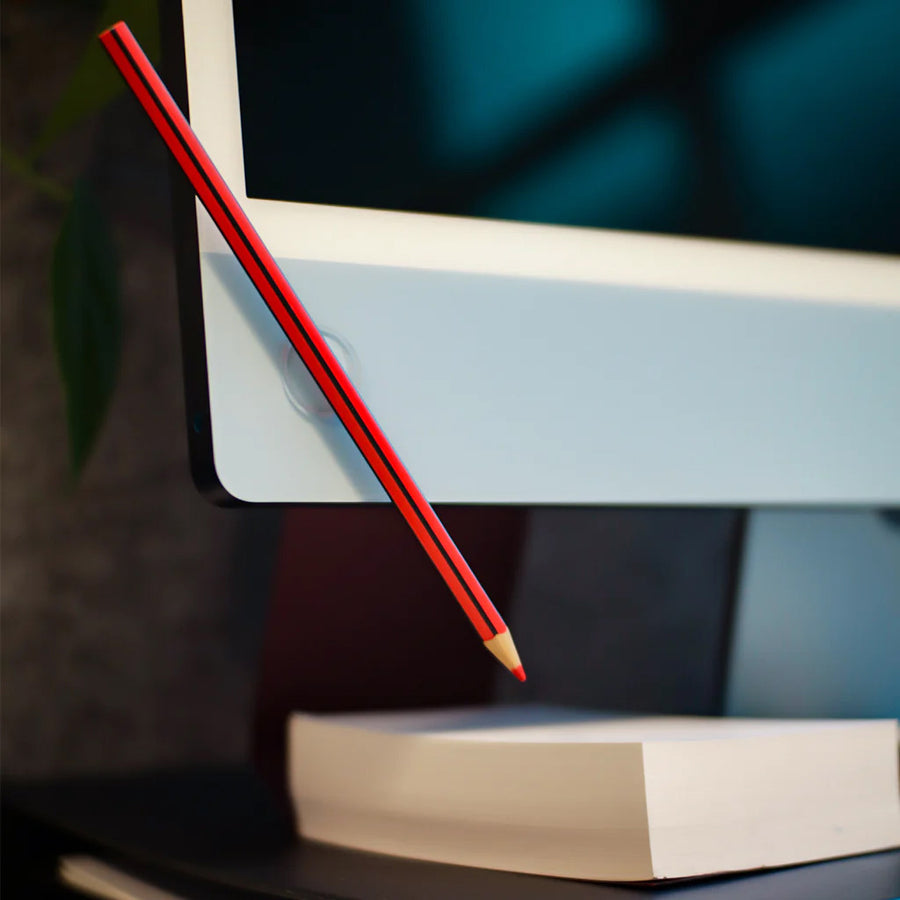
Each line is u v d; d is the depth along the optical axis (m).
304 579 0.47
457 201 0.28
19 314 0.64
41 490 0.64
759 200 0.33
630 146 0.31
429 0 0.29
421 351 0.27
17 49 0.65
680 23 0.33
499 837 0.25
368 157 0.27
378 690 0.49
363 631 0.49
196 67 0.26
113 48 0.24
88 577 0.65
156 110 0.24
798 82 0.35
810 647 0.38
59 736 0.63
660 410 0.30
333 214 0.27
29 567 0.63
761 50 0.34
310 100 0.27
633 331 0.30
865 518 0.40
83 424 0.46
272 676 0.47
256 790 0.45
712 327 0.32
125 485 0.66
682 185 0.32
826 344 0.34
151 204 0.69
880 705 0.38
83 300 0.46
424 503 0.24
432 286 0.28
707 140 0.33
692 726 0.29
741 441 0.32
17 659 0.63
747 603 0.38
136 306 0.68
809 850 0.26
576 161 0.30
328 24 0.27
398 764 0.27
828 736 0.27
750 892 0.23
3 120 0.65
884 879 0.24
